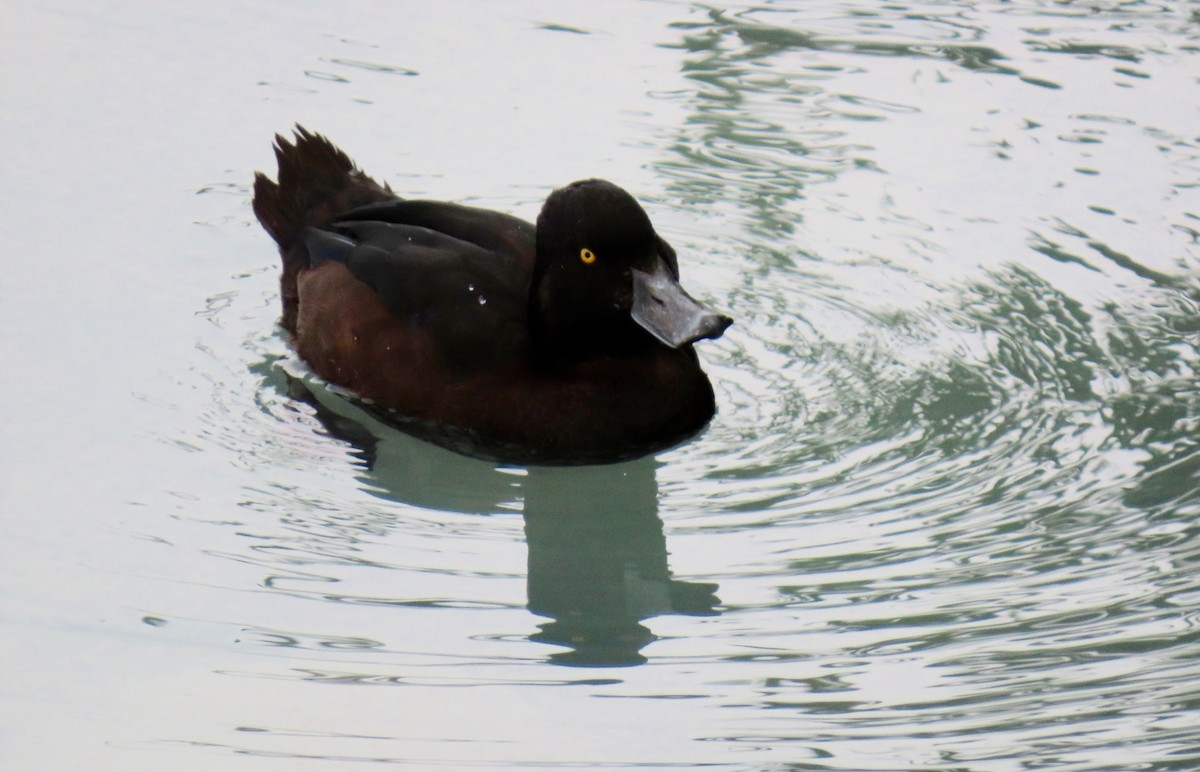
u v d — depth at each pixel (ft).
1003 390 34.14
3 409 32.71
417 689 25.08
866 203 41.96
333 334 34.14
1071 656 25.76
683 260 39.32
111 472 30.89
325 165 38.11
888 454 31.89
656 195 42.24
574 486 31.50
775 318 37.09
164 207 41.52
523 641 26.32
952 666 25.44
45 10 52.70
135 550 28.55
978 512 29.84
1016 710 24.35
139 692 24.86
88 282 37.86
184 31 51.65
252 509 29.99
